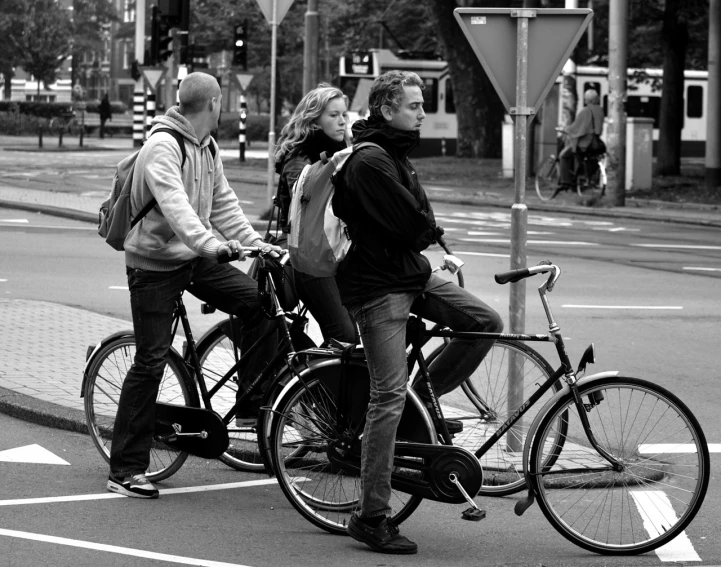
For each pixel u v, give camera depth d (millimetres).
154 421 12680
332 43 110312
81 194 53188
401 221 10555
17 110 146500
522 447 12594
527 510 12336
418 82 10758
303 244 10914
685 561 10766
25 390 16531
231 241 11984
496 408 12484
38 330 21344
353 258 10875
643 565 10680
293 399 11539
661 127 73000
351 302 10922
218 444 12727
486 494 12703
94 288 26984
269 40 114938
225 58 141000
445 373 11680
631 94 99438
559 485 11188
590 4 71438
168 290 12602
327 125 14250
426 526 11750
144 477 12594
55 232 38344
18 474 13219
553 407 11211
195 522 11648
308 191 10938
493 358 12445
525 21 13656
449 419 12367
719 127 62312
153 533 11234
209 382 13070
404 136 10703
